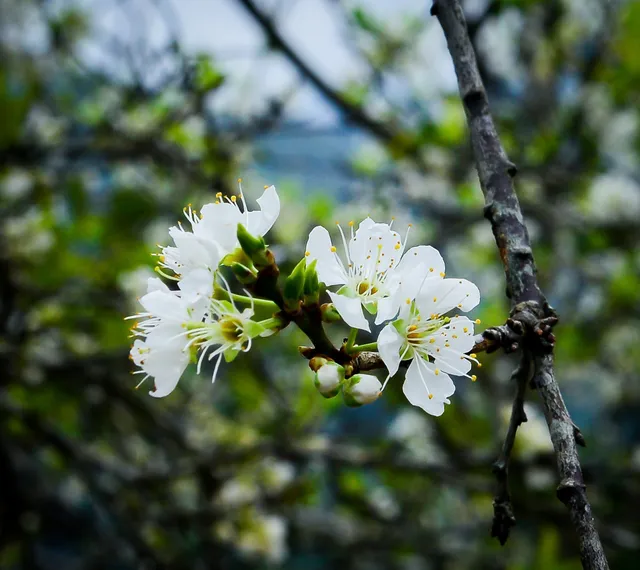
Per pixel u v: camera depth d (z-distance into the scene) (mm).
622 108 910
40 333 665
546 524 621
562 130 814
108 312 690
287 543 733
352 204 808
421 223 822
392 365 306
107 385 678
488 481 620
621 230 831
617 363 993
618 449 997
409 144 700
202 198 730
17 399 685
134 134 671
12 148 686
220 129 701
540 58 849
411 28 792
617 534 571
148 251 708
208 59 615
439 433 712
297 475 698
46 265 710
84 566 765
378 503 775
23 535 712
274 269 313
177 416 796
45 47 815
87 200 766
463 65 324
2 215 733
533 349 302
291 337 755
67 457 639
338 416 896
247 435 716
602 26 826
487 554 762
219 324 314
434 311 318
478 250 924
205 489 660
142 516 656
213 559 672
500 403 703
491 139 319
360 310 306
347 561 828
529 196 781
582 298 904
